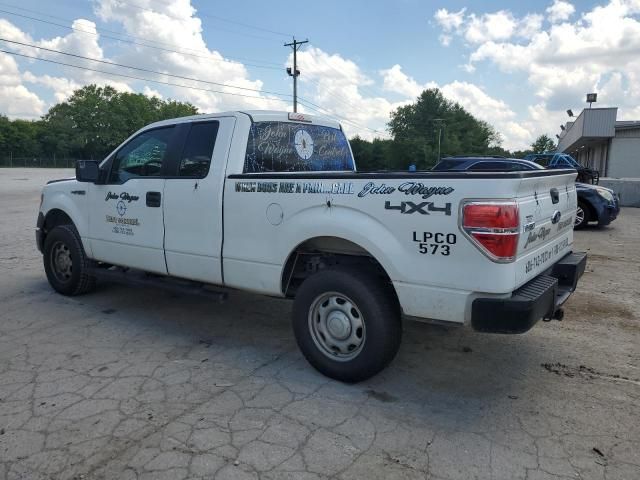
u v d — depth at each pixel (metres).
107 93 105.19
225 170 4.23
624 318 5.21
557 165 20.62
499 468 2.75
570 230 4.41
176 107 122.50
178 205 4.51
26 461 2.80
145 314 5.36
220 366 4.06
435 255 3.21
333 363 3.73
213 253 4.32
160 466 2.76
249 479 2.66
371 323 3.51
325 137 5.32
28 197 20.16
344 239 3.66
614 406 3.41
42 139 94.38
